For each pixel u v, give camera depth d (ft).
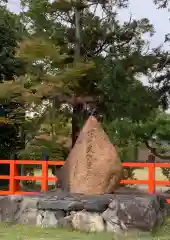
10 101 68.90
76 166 35.83
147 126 59.52
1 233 31.42
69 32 68.64
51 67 64.64
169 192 54.49
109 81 59.77
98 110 67.31
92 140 35.81
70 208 32.55
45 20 67.56
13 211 35.94
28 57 60.13
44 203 33.91
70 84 62.23
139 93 59.77
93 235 30.30
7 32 75.20
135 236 30.30
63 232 31.40
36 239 29.07
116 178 35.37
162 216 35.53
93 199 32.19
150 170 40.16
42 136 67.10
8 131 77.51
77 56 66.13
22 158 69.62
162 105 64.08
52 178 43.19
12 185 43.70
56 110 66.44
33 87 61.31
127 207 31.32
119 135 61.41
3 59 73.15
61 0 65.21
